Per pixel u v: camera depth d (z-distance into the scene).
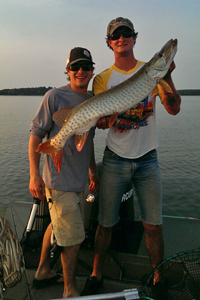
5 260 1.50
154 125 3.02
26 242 3.02
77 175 2.88
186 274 2.31
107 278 3.13
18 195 8.04
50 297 2.80
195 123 24.36
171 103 2.87
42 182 2.89
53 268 3.31
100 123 2.79
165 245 3.25
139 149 2.95
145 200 2.96
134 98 2.71
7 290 2.84
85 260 3.32
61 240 2.72
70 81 3.01
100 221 2.98
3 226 1.55
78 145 2.76
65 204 2.77
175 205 7.42
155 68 2.65
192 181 9.00
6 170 10.23
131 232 3.48
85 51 2.90
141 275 3.09
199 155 12.14
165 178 9.34
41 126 2.91
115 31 2.91
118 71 3.04
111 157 3.01
